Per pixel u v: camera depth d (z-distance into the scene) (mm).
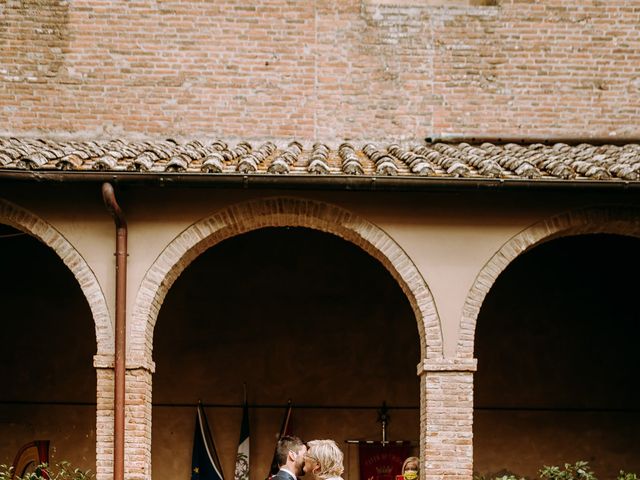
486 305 15031
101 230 11461
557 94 14578
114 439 11008
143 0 14422
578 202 11625
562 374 14930
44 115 14227
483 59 14586
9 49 14289
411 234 11562
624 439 14844
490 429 14773
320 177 11148
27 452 14453
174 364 14797
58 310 14750
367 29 14562
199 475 14461
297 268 15078
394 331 14984
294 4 14531
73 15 14375
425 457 11258
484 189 11188
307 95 14438
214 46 14422
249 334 14914
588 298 15086
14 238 14820
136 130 14273
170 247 11477
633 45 14664
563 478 11141
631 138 14516
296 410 14797
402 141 14445
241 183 11133
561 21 14648
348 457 14711
